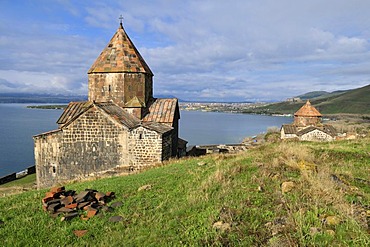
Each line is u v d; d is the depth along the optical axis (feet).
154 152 58.59
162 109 70.23
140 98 69.05
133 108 66.74
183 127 385.91
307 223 19.83
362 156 41.91
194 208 25.80
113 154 59.52
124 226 24.18
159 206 27.55
